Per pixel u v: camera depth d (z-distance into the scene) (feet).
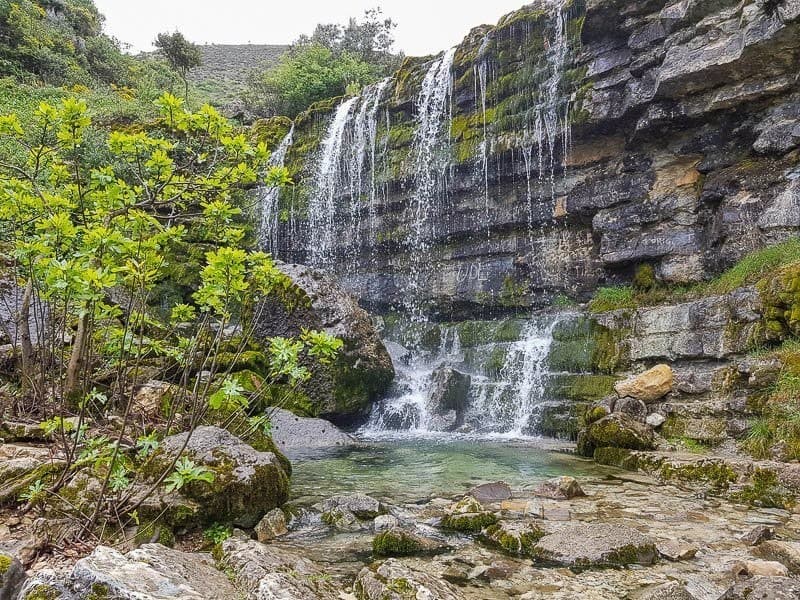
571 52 37.86
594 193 37.04
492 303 42.45
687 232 32.58
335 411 31.19
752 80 28.94
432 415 32.81
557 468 21.44
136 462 13.82
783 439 18.80
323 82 78.02
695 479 18.08
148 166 15.49
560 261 39.50
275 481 14.25
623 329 29.27
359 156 52.42
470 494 16.85
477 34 45.24
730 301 24.38
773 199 27.73
